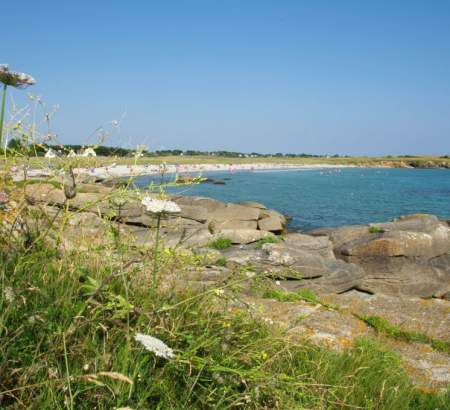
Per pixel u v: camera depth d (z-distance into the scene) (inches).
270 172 4104.3
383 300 439.5
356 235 628.4
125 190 144.5
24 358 102.7
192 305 155.9
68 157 142.4
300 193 1875.0
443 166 6269.7
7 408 90.3
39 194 142.9
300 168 5295.3
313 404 147.5
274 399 132.9
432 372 264.7
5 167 135.0
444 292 529.3
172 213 111.5
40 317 107.3
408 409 200.5
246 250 477.1
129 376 98.0
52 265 135.2
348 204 1483.8
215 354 133.5
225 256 431.5
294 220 1117.1
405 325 359.6
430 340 319.3
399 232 553.3
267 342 157.6
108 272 147.0
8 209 133.8
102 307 114.0
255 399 125.9
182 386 125.0
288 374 160.6
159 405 105.6
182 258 165.9
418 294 520.7
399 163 6737.2
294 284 442.3
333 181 2874.0
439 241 577.9
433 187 2369.6
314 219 1139.3
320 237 618.2
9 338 99.0
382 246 528.1
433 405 216.8
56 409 93.3
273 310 302.2
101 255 153.9
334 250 581.0
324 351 203.2
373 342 266.1
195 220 678.5
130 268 157.5
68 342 107.2
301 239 596.1
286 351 167.6
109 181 165.8
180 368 122.4
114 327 115.2
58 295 120.9
